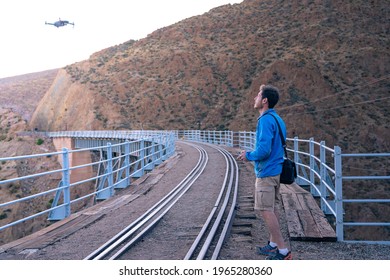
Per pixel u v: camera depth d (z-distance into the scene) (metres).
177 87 101.69
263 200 5.43
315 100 75.88
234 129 80.69
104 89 105.69
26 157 7.81
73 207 60.81
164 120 93.94
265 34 111.12
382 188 48.09
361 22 101.56
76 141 76.69
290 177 5.54
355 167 52.75
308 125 68.44
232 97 93.44
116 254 6.21
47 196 62.34
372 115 69.31
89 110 100.69
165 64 111.81
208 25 129.38
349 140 64.25
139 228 8.02
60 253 6.68
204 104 95.06
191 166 20.44
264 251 5.97
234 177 15.05
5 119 117.06
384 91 76.25
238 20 126.44
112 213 9.96
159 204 10.60
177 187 13.38
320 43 95.19
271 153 5.40
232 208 9.38
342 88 78.31
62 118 106.88
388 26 99.50
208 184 14.13
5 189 64.94
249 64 100.12
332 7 111.38
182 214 9.52
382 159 54.38
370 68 83.56
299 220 8.16
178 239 7.37
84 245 7.16
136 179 17.52
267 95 5.43
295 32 105.56
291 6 121.19
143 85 105.75
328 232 7.33
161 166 21.00
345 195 46.94
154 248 6.84
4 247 7.12
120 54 127.19
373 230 41.56
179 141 55.91
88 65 123.94
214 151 31.48
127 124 94.31
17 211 58.06
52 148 87.44
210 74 102.06
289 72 84.69
